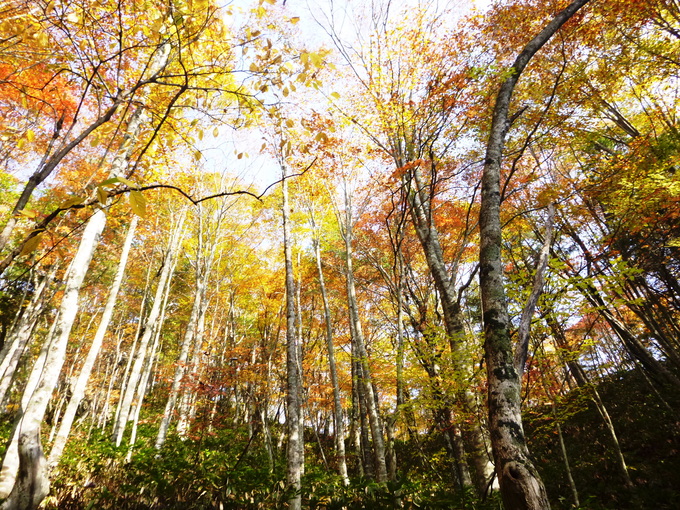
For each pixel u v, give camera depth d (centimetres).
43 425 1647
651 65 780
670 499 726
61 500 572
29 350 1634
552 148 816
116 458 898
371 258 1283
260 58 234
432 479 894
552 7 741
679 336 819
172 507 565
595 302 584
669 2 736
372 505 496
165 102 356
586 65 785
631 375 1291
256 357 1459
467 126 725
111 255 1593
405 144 759
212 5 223
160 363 2197
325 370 1852
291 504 540
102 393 2003
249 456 1070
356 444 1414
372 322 1566
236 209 1711
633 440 988
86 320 1989
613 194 721
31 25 197
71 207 131
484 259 240
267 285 1591
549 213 295
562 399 643
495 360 205
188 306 2036
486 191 266
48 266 1082
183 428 1281
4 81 219
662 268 813
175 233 1369
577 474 941
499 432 183
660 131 872
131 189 125
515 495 163
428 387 600
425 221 715
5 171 882
